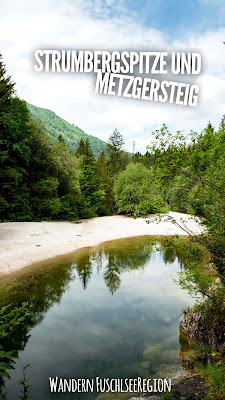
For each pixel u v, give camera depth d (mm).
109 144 50125
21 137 21297
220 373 3871
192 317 6047
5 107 19141
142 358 5281
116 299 8594
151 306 7961
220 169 4777
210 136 4594
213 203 5027
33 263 12234
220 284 5566
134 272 11859
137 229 23125
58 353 5496
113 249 16219
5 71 19875
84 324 6844
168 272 11836
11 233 17062
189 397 3648
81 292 9281
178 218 26766
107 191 40031
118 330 6484
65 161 27594
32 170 24797
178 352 5496
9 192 20000
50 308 7875
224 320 4934
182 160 4773
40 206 24219
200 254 5566
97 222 27531
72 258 13688
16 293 8875
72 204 29625
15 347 5758
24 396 4133
